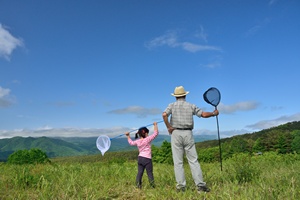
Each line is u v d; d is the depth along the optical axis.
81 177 5.05
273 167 6.73
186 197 3.71
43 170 5.98
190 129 4.11
